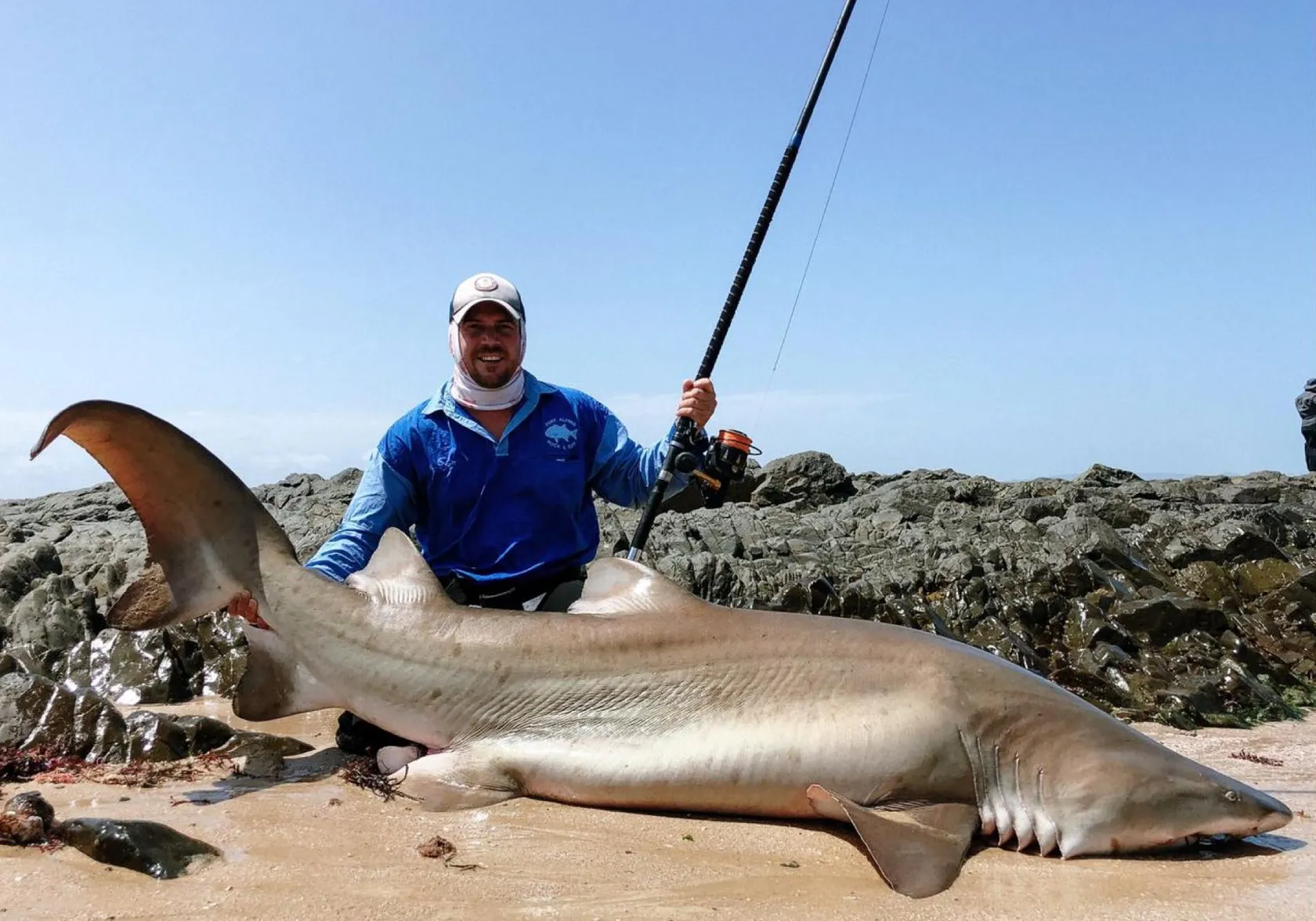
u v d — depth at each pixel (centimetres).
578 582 223
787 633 177
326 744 218
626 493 244
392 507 223
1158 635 331
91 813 160
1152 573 373
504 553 221
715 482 225
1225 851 154
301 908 124
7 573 364
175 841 140
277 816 160
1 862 134
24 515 625
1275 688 315
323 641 191
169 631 301
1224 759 228
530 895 132
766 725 166
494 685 182
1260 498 533
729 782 164
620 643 181
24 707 200
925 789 159
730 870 143
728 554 412
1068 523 400
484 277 221
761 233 243
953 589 364
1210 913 129
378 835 153
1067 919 127
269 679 195
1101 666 313
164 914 121
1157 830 150
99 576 388
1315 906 130
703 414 231
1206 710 286
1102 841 151
